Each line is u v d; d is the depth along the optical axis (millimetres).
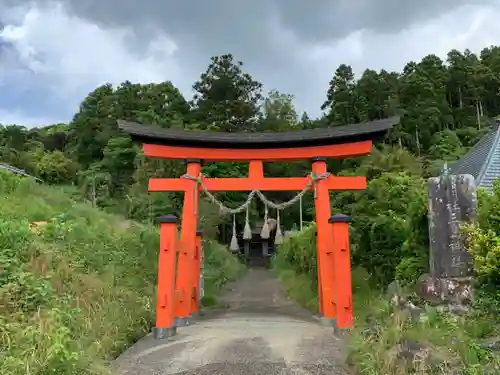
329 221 8859
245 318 10742
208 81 48875
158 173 24781
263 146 10148
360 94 39625
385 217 11555
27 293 6688
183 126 37781
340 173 23094
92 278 8688
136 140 10062
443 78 43562
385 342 5785
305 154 10023
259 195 10016
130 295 9086
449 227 7262
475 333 5484
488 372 4508
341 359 6574
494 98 43156
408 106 39375
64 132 43500
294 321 10086
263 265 28500
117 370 6121
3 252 7730
